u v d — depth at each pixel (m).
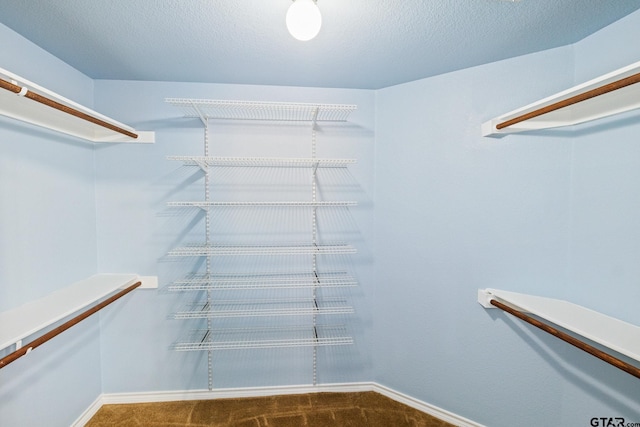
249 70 1.54
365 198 1.80
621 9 1.07
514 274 1.45
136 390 1.76
